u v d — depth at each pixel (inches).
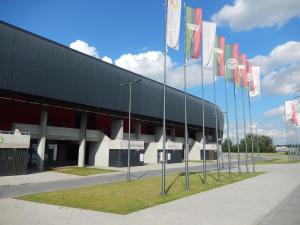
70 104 1770.4
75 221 452.1
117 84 2065.7
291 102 2659.9
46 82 1582.2
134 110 2220.7
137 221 454.3
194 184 975.0
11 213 510.6
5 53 1393.9
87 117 2079.2
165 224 438.0
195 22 914.1
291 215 513.7
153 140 2664.9
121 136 2171.5
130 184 985.5
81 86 1790.1
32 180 1149.7
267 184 995.3
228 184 989.2
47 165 1882.4
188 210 542.6
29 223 438.0
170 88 2706.7
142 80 2332.7
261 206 588.4
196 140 3405.5
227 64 1288.1
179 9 813.2
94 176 1344.7
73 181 1130.7
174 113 2709.2
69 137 1844.2
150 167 1996.8
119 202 621.3
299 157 3750.0
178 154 2694.4
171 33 801.6
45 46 1585.9
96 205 585.6
